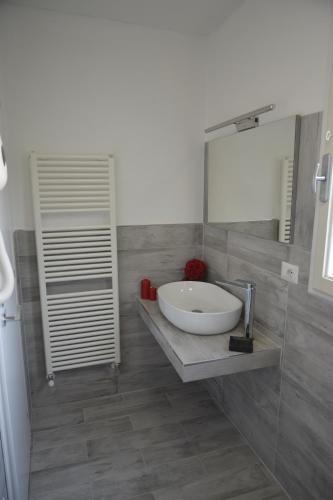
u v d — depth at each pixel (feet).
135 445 6.56
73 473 5.91
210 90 7.48
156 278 8.06
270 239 5.50
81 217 7.18
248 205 6.12
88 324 7.42
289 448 5.40
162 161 7.63
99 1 6.07
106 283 7.61
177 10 6.38
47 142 6.78
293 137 4.84
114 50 6.91
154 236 7.86
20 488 4.54
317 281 4.53
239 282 5.56
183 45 7.35
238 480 5.80
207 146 7.64
